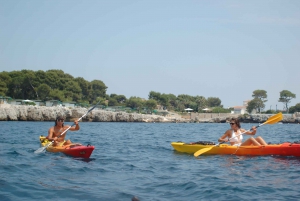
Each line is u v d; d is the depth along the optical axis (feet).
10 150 37.45
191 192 19.77
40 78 271.90
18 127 101.81
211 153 36.73
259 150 34.86
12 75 271.28
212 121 296.51
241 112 390.83
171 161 31.76
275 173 25.57
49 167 26.71
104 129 106.11
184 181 22.58
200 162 31.07
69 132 82.48
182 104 409.69
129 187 20.79
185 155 36.29
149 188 20.65
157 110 343.46
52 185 20.84
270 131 110.73
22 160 29.81
